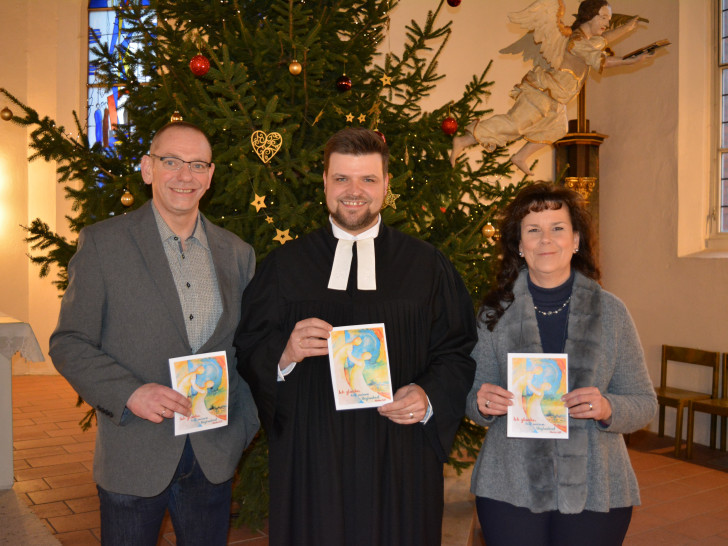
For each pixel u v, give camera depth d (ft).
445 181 12.51
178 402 6.57
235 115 10.29
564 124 14.96
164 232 7.23
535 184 7.10
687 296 20.42
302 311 7.35
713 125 20.75
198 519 7.32
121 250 6.95
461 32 23.03
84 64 29.04
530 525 6.61
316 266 7.54
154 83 11.70
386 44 22.45
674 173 20.89
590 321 6.79
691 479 16.72
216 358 6.97
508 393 6.60
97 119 28.94
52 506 14.11
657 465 17.88
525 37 16.07
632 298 22.30
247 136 10.61
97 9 27.50
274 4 11.25
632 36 22.09
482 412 6.83
